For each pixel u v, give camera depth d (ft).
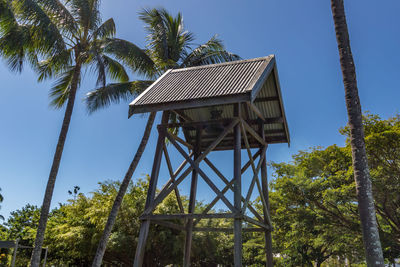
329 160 62.54
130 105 29.32
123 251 65.98
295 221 61.57
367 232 20.67
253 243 98.89
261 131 36.76
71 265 83.61
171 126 32.04
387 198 54.29
